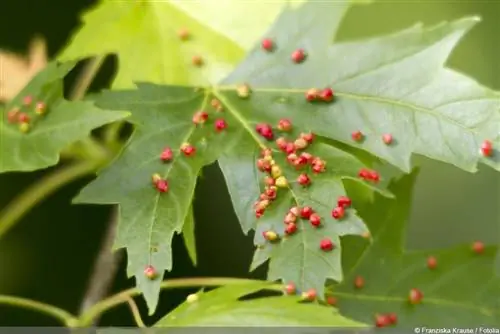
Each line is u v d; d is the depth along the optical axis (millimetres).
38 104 543
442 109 533
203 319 522
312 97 543
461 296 550
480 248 553
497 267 552
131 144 535
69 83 644
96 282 589
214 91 550
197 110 545
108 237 594
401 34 542
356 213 526
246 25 561
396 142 534
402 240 554
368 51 543
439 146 531
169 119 542
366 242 553
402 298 550
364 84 541
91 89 648
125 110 542
